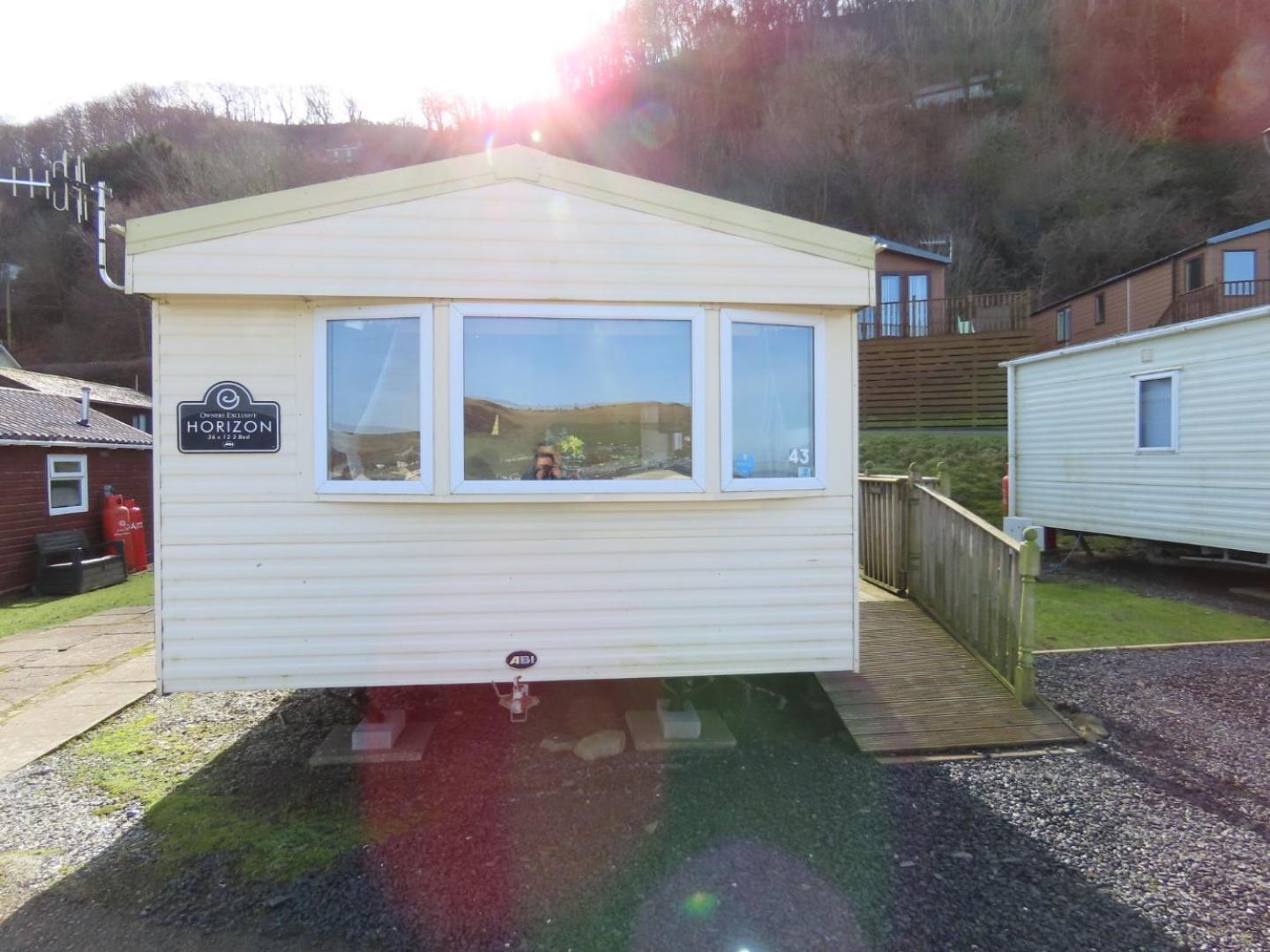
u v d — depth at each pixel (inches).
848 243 142.2
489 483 135.0
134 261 126.8
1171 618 261.1
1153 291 817.5
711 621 142.8
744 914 96.8
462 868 108.1
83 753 153.7
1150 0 1348.4
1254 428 290.0
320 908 98.6
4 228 1402.6
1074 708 169.6
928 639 198.8
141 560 477.1
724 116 1499.8
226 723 171.2
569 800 130.0
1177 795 130.8
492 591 137.9
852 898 100.3
